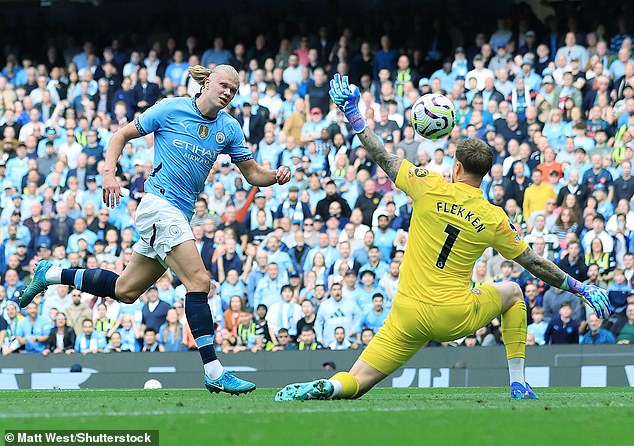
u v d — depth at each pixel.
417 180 22.09
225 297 52.69
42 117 66.50
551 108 58.03
